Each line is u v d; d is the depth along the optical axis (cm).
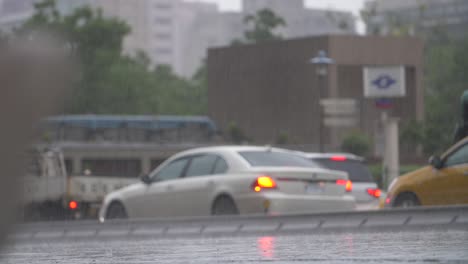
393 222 2942
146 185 4569
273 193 3931
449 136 15788
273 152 4262
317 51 18275
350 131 17212
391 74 12669
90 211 7419
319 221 3133
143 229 3597
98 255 1838
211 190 4122
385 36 18900
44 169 7500
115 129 16075
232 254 1711
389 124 9875
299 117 18488
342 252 1623
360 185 5231
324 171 4156
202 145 12912
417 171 3844
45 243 3180
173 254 1797
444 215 2811
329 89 18012
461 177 3581
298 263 1316
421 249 1634
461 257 1335
